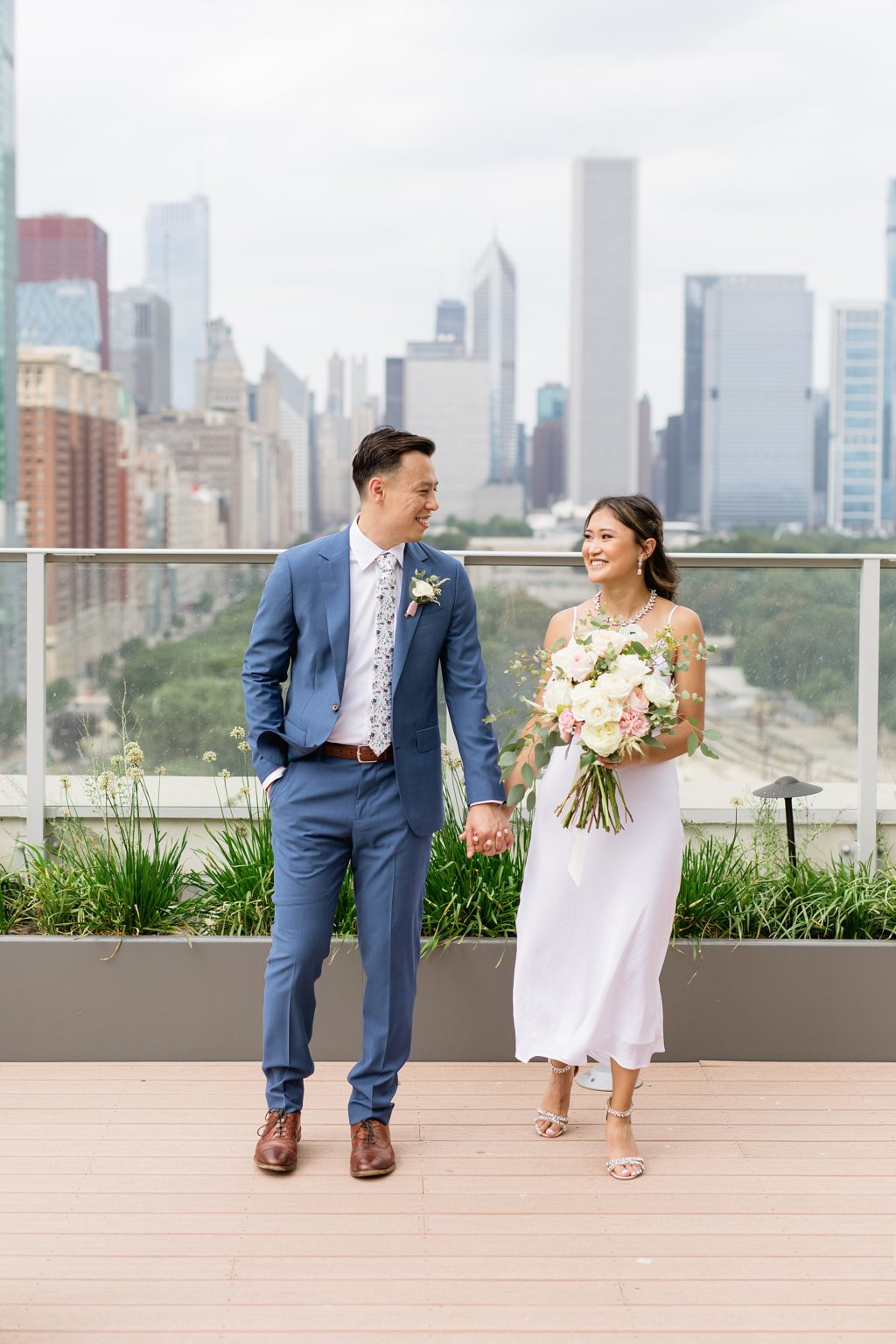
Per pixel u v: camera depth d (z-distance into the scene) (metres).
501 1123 2.81
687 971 3.13
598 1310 2.12
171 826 3.63
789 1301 2.15
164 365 156.38
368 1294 2.15
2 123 113.56
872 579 3.59
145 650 3.64
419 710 2.60
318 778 2.57
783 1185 2.54
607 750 2.47
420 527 2.56
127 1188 2.49
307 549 2.61
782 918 3.25
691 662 2.68
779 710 3.66
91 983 3.09
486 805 2.64
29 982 3.09
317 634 2.57
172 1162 2.60
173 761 3.66
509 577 3.61
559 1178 2.57
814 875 3.34
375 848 2.59
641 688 2.51
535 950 2.71
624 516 2.70
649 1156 2.66
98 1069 3.06
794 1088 3.00
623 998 2.60
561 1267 2.24
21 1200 2.44
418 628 2.58
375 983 2.60
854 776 3.66
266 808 3.58
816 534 141.62
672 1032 3.14
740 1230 2.37
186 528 137.00
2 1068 3.06
